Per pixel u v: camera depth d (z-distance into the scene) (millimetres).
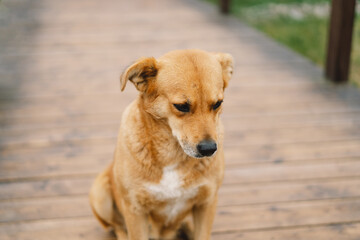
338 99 1877
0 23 3027
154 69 1114
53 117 1725
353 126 1664
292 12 3480
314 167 1478
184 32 2842
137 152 1131
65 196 1374
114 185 1209
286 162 1500
